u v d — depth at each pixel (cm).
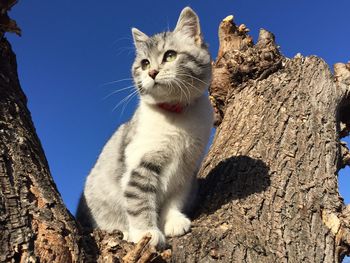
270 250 27
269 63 49
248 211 30
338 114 48
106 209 34
